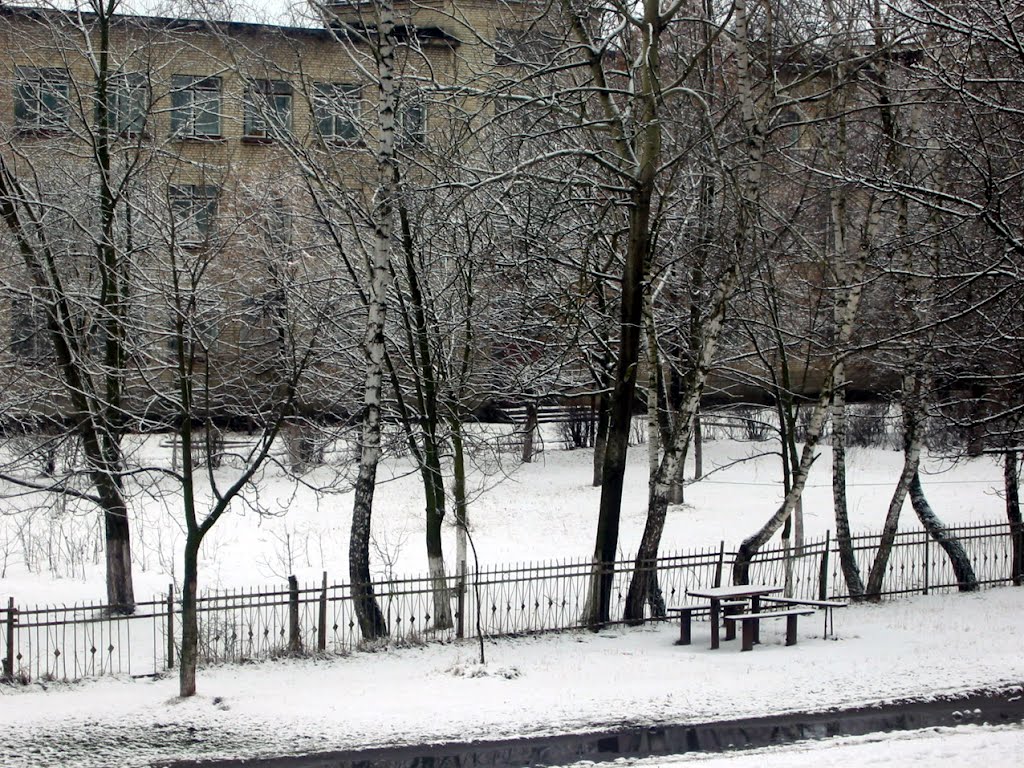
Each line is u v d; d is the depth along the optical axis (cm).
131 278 1894
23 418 1998
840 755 1009
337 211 2089
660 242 2225
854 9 2044
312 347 1673
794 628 1659
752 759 1015
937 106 1930
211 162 2156
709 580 2195
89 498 1780
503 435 3125
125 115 1938
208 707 1316
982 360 2011
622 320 1873
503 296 2123
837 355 1922
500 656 1603
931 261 2002
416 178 2114
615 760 1072
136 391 2042
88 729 1232
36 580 2222
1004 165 1848
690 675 1442
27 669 1534
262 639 1764
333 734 1199
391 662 1571
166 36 1925
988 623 1809
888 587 2270
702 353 1898
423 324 1869
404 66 1856
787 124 1786
